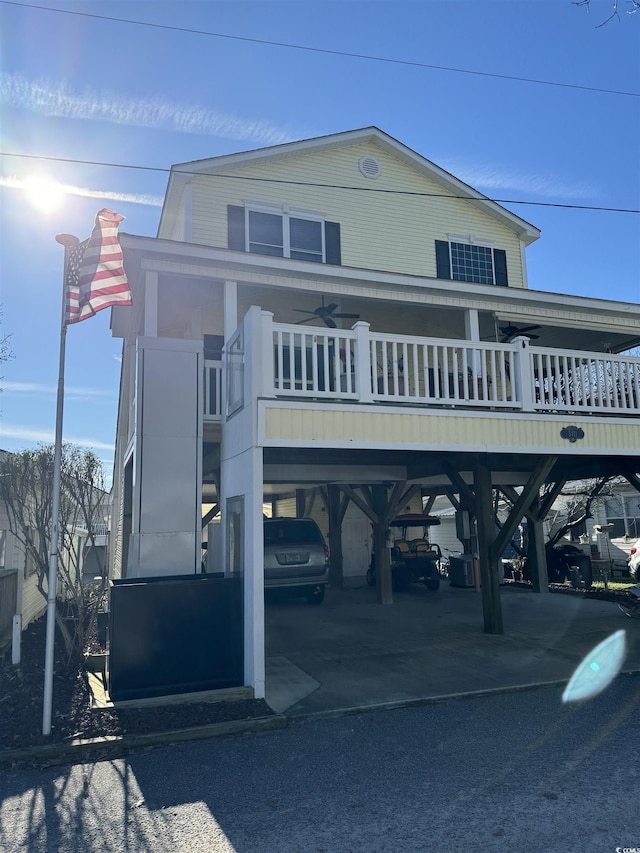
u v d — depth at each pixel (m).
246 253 8.32
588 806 3.64
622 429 8.67
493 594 9.29
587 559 15.23
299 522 12.12
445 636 9.02
